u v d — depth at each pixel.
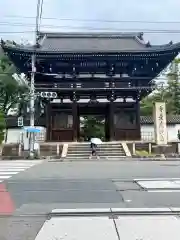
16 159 29.73
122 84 35.75
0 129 34.00
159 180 12.80
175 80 62.22
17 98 47.75
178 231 5.93
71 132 35.12
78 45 38.25
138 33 41.31
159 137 31.78
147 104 60.91
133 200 8.97
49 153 31.81
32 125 30.47
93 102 36.12
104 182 12.46
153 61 35.38
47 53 33.44
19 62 35.12
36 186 11.56
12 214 7.45
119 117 35.53
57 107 35.62
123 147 31.34
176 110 60.56
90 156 29.70
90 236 5.70
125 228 6.16
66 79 36.03
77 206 8.26
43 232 5.99
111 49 35.47
